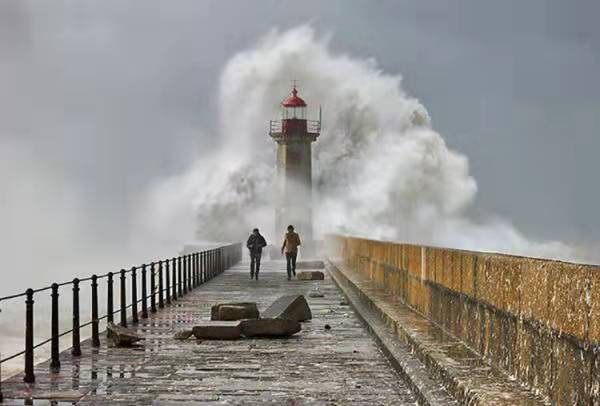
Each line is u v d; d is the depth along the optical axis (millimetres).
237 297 32781
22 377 14562
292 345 18766
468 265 13422
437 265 16531
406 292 21234
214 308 23125
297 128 76188
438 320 16375
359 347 18391
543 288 9133
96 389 13414
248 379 14375
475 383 10039
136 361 16391
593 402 7504
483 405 8750
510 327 10547
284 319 20109
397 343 16250
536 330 9359
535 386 9367
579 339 7922
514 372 10336
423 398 11438
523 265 9977
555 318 8688
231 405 12180
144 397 12789
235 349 18141
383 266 26828
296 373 15000
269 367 15680
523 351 9906
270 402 12422
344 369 15406
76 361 16344
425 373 12617
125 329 19219
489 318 11773
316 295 32500
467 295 13461
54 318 15609
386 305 20797
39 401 12422
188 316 25500
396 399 12617
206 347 18422
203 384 13883
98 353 17438
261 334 20141
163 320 24281
